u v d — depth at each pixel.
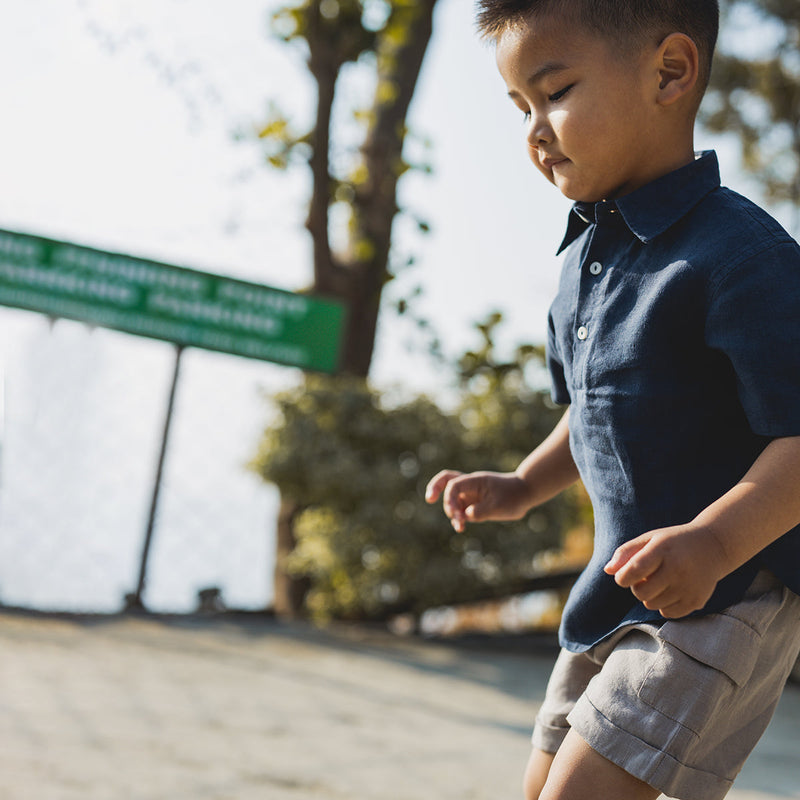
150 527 5.36
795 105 10.24
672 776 1.17
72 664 3.76
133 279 5.37
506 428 5.65
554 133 1.29
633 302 1.28
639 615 1.25
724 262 1.20
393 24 6.24
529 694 4.24
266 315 5.68
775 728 3.94
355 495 5.56
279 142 5.89
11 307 5.08
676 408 1.25
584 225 1.47
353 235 6.56
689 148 1.33
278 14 6.09
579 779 1.21
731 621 1.20
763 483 1.14
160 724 2.94
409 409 5.66
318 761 2.71
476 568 5.56
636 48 1.26
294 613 6.09
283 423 5.65
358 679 4.17
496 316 5.91
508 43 1.30
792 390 1.15
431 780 2.63
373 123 6.56
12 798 2.09
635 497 1.28
